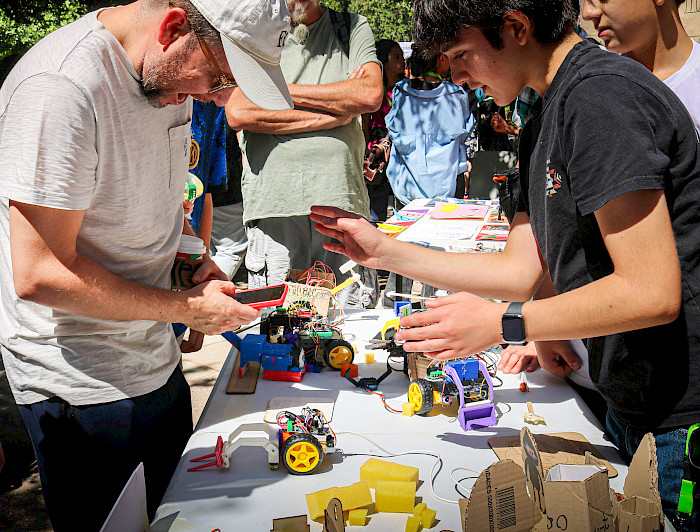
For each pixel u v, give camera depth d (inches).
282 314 81.7
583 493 38.3
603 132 45.1
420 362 70.6
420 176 202.7
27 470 121.6
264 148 116.1
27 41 339.9
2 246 57.5
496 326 51.0
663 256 44.5
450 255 68.3
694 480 48.1
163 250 62.1
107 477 62.4
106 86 50.3
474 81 55.7
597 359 53.6
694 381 49.4
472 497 39.4
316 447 54.7
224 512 49.9
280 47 52.1
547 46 51.0
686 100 79.0
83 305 52.1
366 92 110.7
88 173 50.1
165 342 65.7
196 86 52.9
